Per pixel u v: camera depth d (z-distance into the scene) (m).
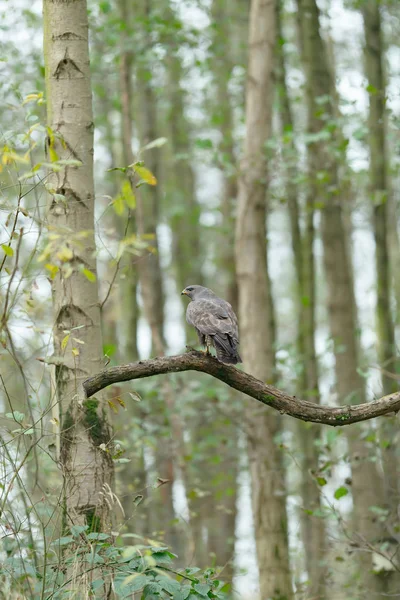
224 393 14.17
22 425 7.37
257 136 13.91
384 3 15.90
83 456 7.80
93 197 8.32
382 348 14.86
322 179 14.10
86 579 6.77
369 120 15.16
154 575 6.81
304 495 13.91
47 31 8.45
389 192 15.79
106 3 15.75
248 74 14.15
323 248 15.15
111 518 7.87
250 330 13.56
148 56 16.62
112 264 7.29
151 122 21.16
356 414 7.42
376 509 11.47
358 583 12.41
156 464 16.03
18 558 7.23
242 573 11.78
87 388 7.41
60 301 8.10
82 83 8.38
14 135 7.76
